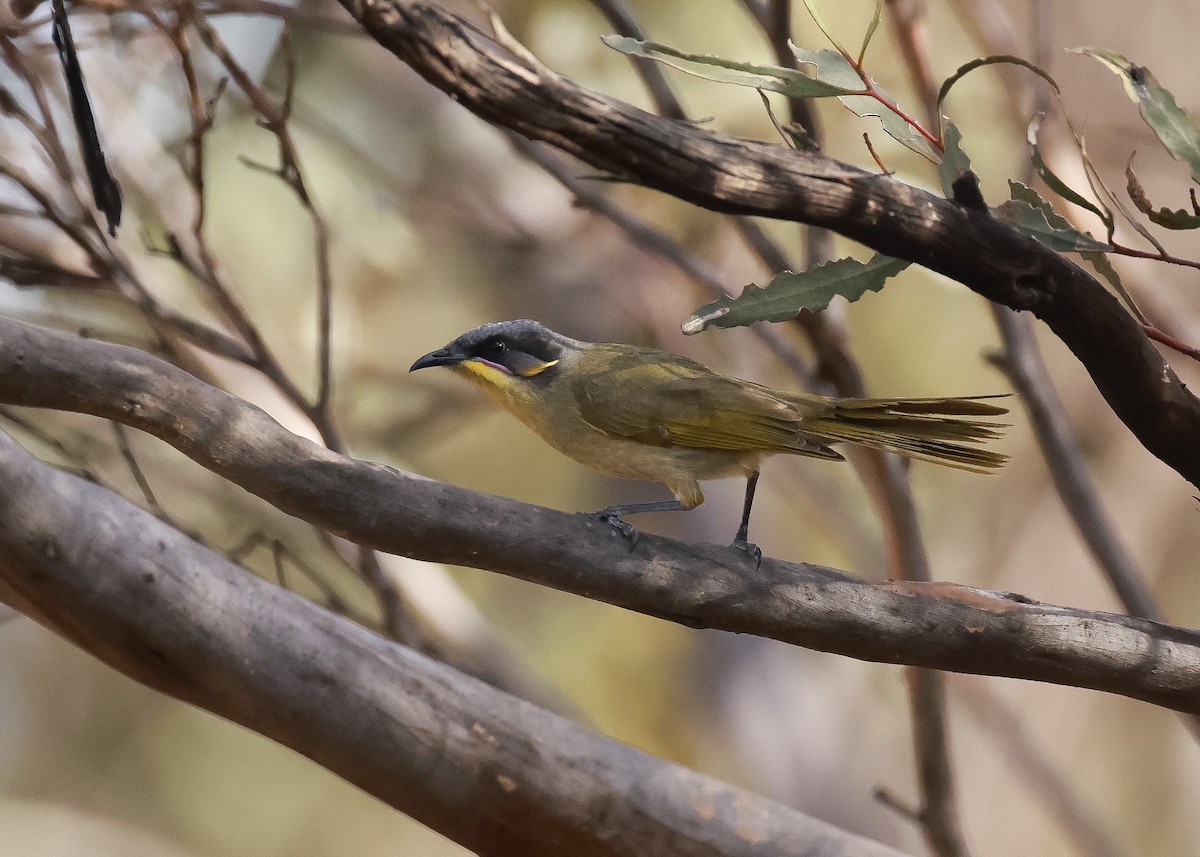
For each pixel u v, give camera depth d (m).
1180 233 15.30
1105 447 16.41
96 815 19.48
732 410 8.59
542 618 17.48
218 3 8.11
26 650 20.31
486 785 6.35
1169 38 15.88
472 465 17.19
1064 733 16.41
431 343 15.12
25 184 8.12
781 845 6.54
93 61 10.08
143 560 5.93
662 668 16.39
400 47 5.32
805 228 10.12
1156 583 16.05
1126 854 12.42
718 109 12.71
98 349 5.55
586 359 9.32
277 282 13.57
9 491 5.71
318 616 6.26
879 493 9.69
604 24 12.81
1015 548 16.05
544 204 14.38
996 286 5.82
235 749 20.09
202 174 8.39
